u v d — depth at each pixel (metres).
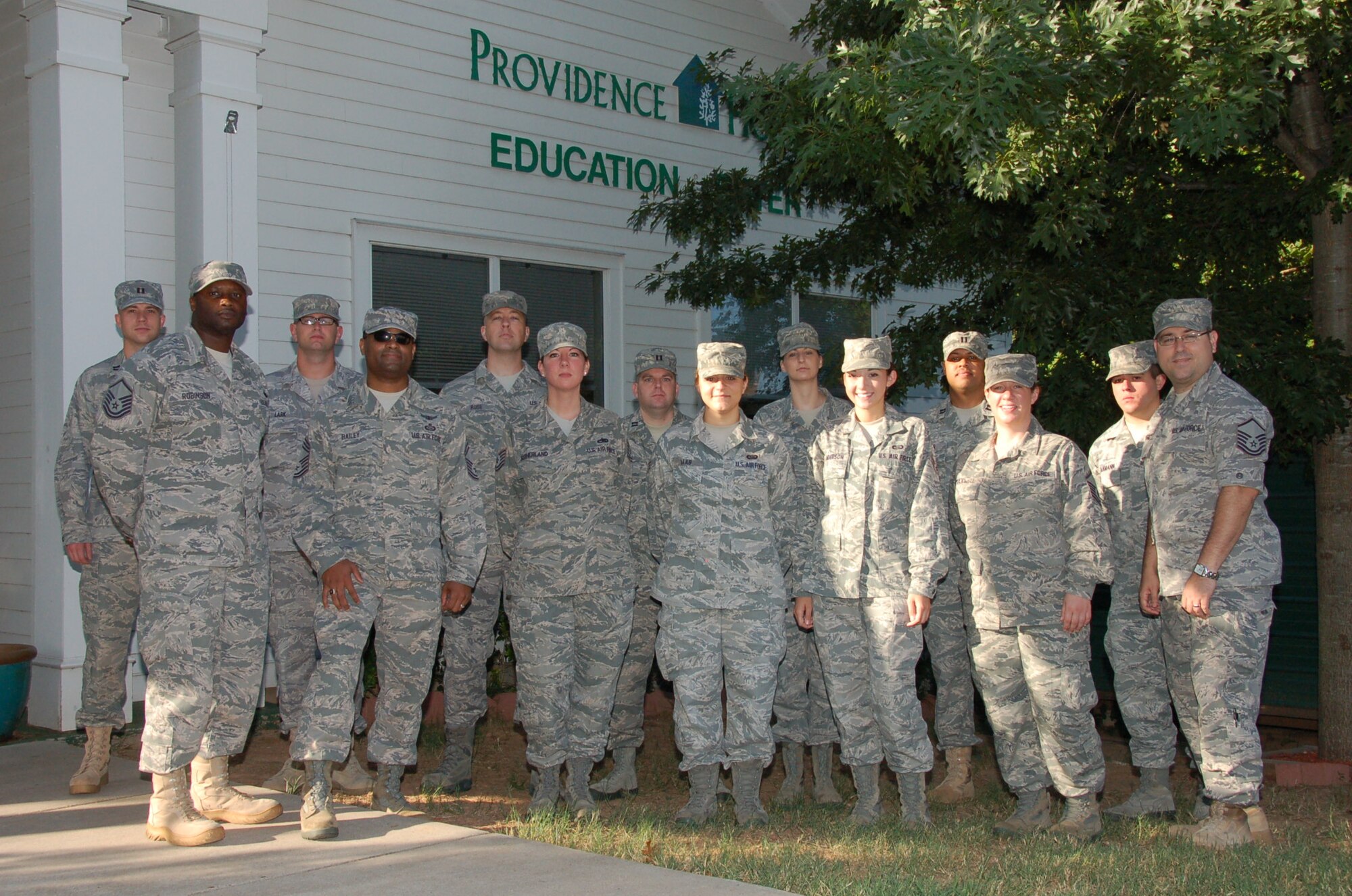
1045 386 6.29
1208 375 5.00
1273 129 6.21
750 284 8.12
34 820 4.69
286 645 5.42
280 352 7.64
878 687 5.04
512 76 8.90
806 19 8.22
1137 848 4.65
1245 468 4.70
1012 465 5.08
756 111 6.90
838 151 6.40
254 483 4.59
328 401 4.89
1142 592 5.19
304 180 7.79
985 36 5.20
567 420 5.20
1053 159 5.73
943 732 5.75
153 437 4.39
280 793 5.24
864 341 5.21
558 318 9.26
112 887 3.82
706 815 5.05
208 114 7.09
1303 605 7.59
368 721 6.59
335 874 3.97
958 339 5.78
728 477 5.04
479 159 8.69
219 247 7.12
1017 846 4.73
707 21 10.26
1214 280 6.95
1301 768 6.06
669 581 5.07
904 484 5.09
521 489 5.21
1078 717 4.91
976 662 5.18
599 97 9.45
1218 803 4.74
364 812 4.88
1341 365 6.07
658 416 5.96
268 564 4.70
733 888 3.87
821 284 8.09
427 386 8.44
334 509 4.78
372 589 4.73
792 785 5.63
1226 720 4.71
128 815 4.76
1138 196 6.77
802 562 5.24
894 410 5.30
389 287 8.28
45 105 6.52
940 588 5.66
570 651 5.08
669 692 8.00
